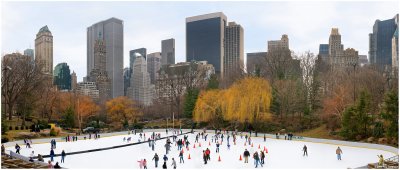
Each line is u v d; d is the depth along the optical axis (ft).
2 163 117.60
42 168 109.50
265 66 365.40
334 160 140.36
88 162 138.41
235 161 138.72
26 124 278.05
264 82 262.26
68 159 146.10
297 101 261.85
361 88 232.73
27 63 294.87
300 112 270.26
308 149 174.19
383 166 114.11
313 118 258.98
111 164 133.90
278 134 237.25
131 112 344.69
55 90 351.05
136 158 148.25
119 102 344.69
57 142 210.79
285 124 260.62
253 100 251.39
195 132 276.41
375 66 351.05
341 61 576.61
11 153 140.36
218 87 353.72
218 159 140.46
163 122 346.95
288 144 195.83
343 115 201.77
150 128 313.12
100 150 174.09
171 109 384.27
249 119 253.85
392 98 172.35
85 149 174.91
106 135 249.14
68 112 288.30
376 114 220.23
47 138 215.31
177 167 126.21
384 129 187.21
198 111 285.84
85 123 323.37
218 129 284.82
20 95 285.43
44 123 277.64
